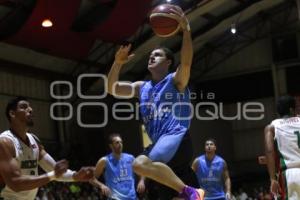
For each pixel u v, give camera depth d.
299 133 6.47
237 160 28.62
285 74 27.83
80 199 19.11
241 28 28.19
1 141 5.40
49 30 18.91
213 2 23.36
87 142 23.58
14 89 20.66
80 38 20.62
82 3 19.58
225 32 27.75
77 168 21.97
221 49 28.91
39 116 21.59
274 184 6.49
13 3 17.94
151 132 5.25
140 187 9.40
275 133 6.58
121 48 5.52
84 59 22.39
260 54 28.48
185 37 5.11
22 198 5.58
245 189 27.94
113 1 19.88
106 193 9.09
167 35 5.08
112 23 20.28
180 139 5.05
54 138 22.12
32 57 20.83
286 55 27.89
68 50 20.78
